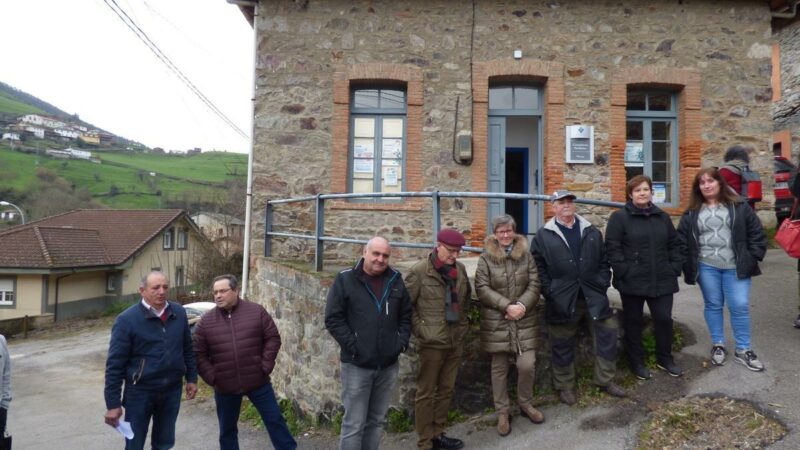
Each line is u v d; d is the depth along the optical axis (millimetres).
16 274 19547
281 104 7148
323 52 7176
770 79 7207
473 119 7137
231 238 19969
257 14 7176
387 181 7344
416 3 7199
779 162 6211
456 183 7109
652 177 7430
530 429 3629
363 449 3559
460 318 3576
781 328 4324
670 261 3729
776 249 6984
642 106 7496
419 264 3604
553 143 7109
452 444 3617
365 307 3416
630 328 3801
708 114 7184
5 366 4062
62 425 6762
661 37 7203
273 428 4141
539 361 4012
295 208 7117
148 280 3838
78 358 12625
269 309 6227
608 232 3758
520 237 3619
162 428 3984
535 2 7191
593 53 7180
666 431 3291
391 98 7434
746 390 3500
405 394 4172
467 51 7176
